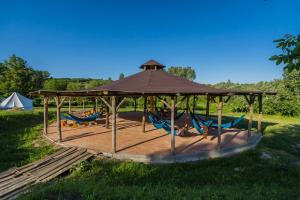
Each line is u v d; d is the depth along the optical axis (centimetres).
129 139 1181
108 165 837
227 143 1095
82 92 987
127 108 3484
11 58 3847
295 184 717
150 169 809
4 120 1719
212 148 998
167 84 1302
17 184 697
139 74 1514
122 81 1374
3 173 779
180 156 888
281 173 796
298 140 1321
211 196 555
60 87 5234
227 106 3400
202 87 1320
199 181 720
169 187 653
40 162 853
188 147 1016
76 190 573
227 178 744
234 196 557
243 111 3172
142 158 884
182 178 740
